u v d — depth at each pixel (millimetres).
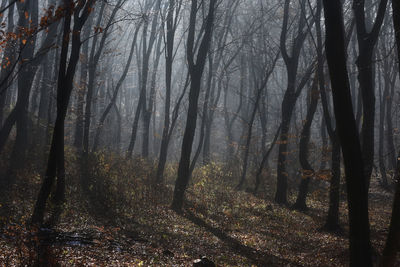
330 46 7656
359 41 14195
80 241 10648
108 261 9102
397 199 7078
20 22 17156
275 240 14703
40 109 24953
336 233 16281
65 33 10445
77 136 25703
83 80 24750
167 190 22156
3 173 17406
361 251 7523
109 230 12641
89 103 22422
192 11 20000
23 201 14727
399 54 8422
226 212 19250
